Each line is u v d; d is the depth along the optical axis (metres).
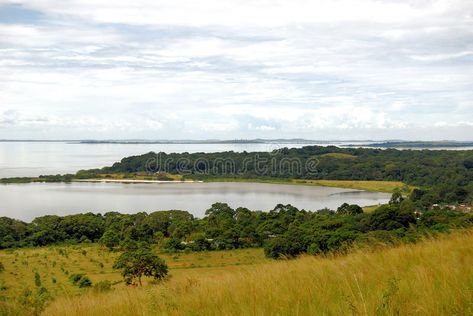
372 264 8.57
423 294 5.90
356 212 67.50
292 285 7.50
